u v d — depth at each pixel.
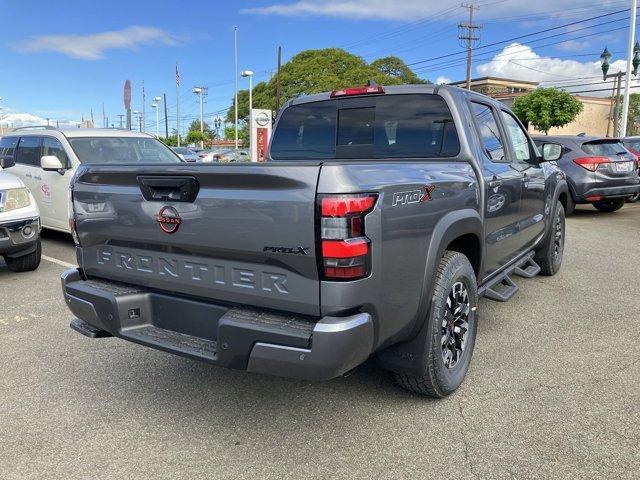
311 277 2.49
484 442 2.94
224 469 2.75
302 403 3.41
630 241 8.71
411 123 4.12
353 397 3.47
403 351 3.14
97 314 3.20
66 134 8.41
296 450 2.90
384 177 2.65
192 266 2.90
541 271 6.37
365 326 2.50
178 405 3.42
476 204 3.62
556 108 46.00
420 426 3.11
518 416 3.20
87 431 3.13
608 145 11.14
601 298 5.56
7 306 5.54
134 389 3.64
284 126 4.85
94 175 3.28
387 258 2.62
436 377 3.21
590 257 7.53
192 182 2.78
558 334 4.53
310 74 56.06
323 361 2.43
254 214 2.57
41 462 2.83
